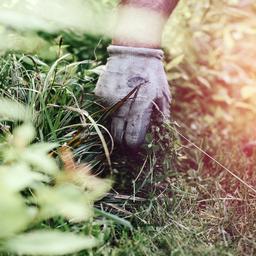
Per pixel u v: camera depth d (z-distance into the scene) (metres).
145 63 0.63
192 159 0.78
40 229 0.44
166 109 0.66
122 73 0.63
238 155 0.81
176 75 1.05
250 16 1.17
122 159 0.65
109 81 0.64
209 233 0.55
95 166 0.64
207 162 0.80
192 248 0.48
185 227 0.54
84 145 0.62
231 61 1.18
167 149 0.66
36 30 0.78
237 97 1.16
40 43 0.79
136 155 0.65
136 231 0.52
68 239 0.32
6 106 0.49
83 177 0.54
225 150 0.82
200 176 0.70
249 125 1.07
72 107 0.61
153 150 0.63
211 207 0.61
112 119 0.64
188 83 1.08
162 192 0.61
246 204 0.60
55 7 0.89
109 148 0.65
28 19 0.57
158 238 0.52
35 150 0.39
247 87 1.06
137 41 0.64
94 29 0.94
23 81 0.67
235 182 0.70
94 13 0.94
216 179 0.68
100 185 0.56
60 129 0.60
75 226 0.49
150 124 0.65
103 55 0.94
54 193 0.36
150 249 0.50
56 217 0.49
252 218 0.57
